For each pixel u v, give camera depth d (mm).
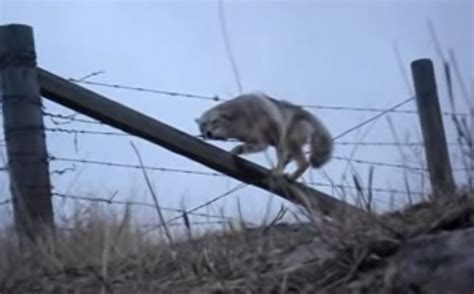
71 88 5305
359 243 3404
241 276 3668
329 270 3432
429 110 6445
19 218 4656
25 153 4918
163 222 4238
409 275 3062
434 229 3363
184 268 3881
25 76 5035
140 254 4055
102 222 4367
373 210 3627
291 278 3469
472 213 3371
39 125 5016
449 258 2996
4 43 5062
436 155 6344
